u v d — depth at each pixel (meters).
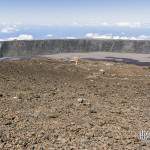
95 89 20.22
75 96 17.11
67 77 26.00
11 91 17.53
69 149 9.37
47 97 16.47
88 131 11.05
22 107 14.13
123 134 10.89
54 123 11.87
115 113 13.84
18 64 30.58
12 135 10.42
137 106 15.59
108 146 9.69
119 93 19.27
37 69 28.97
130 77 28.58
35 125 11.57
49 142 9.91
